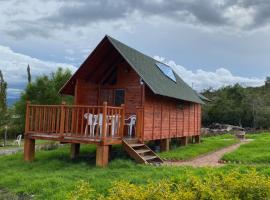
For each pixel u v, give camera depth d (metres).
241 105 48.06
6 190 10.15
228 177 6.12
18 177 11.30
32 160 15.58
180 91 21.52
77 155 16.11
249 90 61.84
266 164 13.43
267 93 59.62
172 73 24.56
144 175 10.72
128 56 16.73
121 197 5.64
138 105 17.58
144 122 16.30
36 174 11.84
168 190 5.80
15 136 36.78
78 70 17.06
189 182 6.35
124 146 14.30
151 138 17.12
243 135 30.58
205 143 24.64
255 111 46.12
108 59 17.84
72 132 14.58
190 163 14.73
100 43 16.50
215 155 17.98
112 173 11.40
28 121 15.86
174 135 20.72
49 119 15.53
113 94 18.55
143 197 5.55
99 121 14.21
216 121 48.22
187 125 23.61
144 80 15.69
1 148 26.33
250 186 5.78
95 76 18.42
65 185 9.80
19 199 9.16
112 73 19.14
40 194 9.39
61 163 14.28
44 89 35.44
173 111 20.70
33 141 15.76
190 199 5.66
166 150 19.14
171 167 12.09
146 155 14.83
